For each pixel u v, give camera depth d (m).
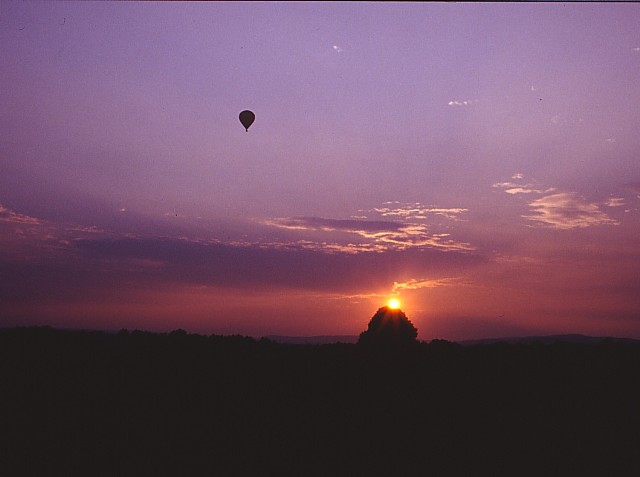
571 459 15.80
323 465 15.27
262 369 25.77
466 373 25.44
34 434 16.89
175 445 16.50
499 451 16.52
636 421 19.41
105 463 14.95
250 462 15.38
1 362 25.00
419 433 18.00
